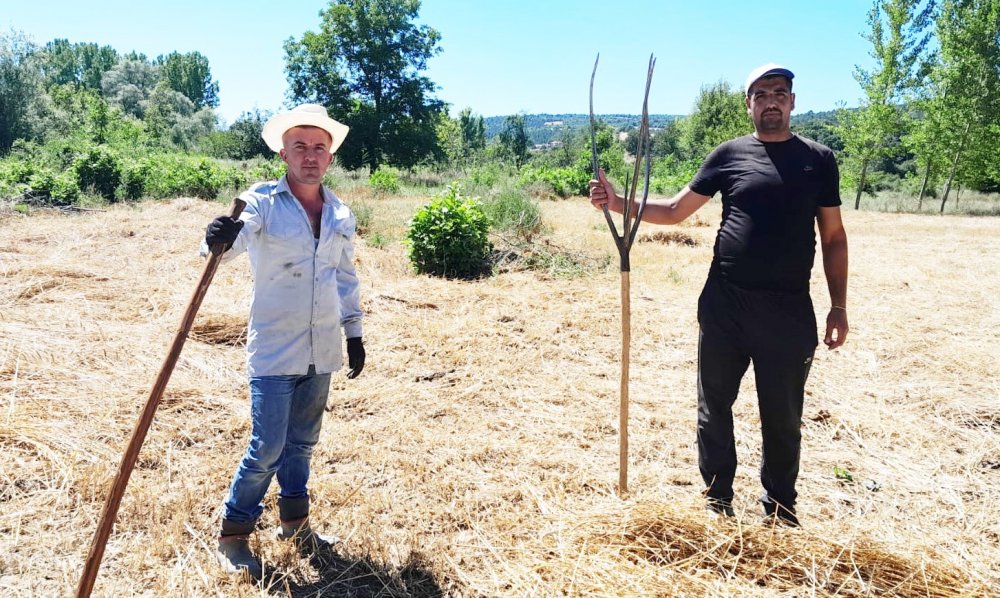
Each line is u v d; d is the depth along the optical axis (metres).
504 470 3.61
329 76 40.69
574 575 2.50
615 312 6.98
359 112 40.44
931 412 4.57
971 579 2.51
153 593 2.47
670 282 8.65
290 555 2.73
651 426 4.29
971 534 3.04
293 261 2.52
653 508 2.79
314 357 2.61
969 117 24.03
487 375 5.07
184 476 3.34
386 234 11.26
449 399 4.60
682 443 4.06
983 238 14.25
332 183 19.97
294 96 42.06
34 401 3.96
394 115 41.75
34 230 9.96
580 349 5.86
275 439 2.53
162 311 6.17
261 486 2.60
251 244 2.50
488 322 6.42
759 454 3.95
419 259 8.89
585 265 9.59
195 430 3.87
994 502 3.41
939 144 24.81
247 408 4.22
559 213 16.34
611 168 28.25
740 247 2.92
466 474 3.55
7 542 2.71
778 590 2.47
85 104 42.03
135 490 3.14
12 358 4.58
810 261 2.92
